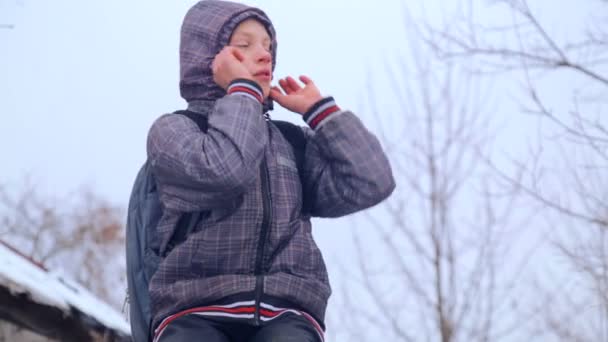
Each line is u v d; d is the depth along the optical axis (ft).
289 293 18.49
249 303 18.20
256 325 18.11
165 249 19.20
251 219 18.94
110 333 39.83
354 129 20.80
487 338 65.46
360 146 20.71
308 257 19.25
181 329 17.84
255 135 19.08
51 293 38.11
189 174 18.54
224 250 18.72
